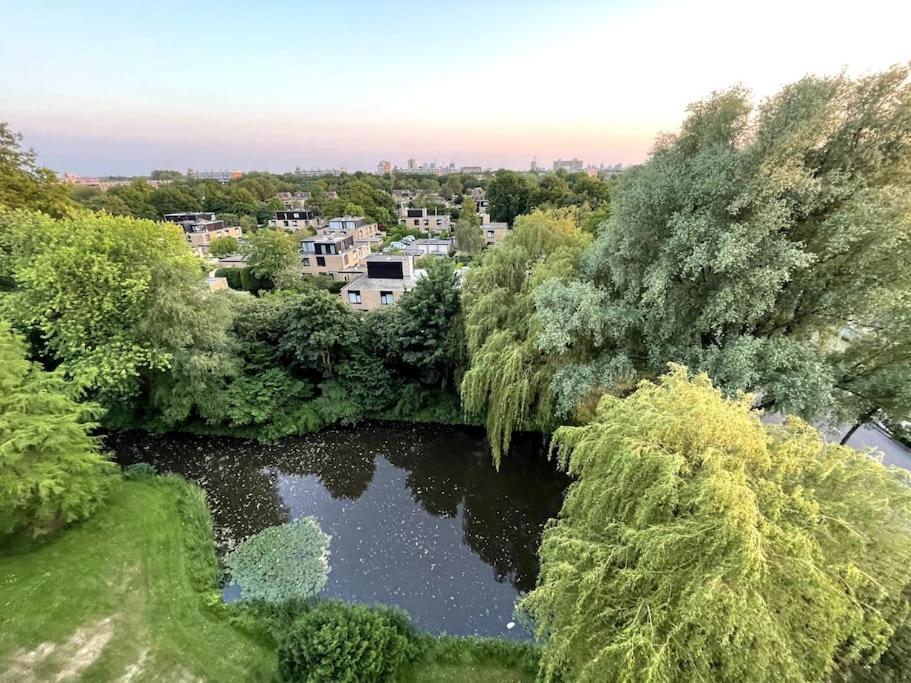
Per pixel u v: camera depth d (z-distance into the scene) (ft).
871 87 30.86
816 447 19.61
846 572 16.69
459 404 65.98
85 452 38.22
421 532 44.65
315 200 314.14
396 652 27.84
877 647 17.16
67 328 47.62
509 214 233.14
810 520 17.13
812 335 40.91
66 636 28.12
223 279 121.29
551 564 22.68
